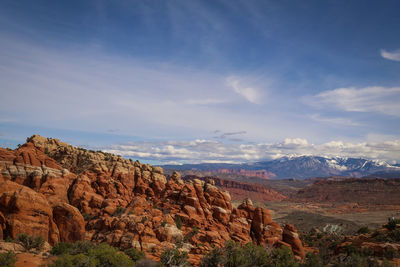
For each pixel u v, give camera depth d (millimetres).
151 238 60781
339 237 93688
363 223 157500
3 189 56938
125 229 62188
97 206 73438
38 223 54875
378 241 61938
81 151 94938
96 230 64250
